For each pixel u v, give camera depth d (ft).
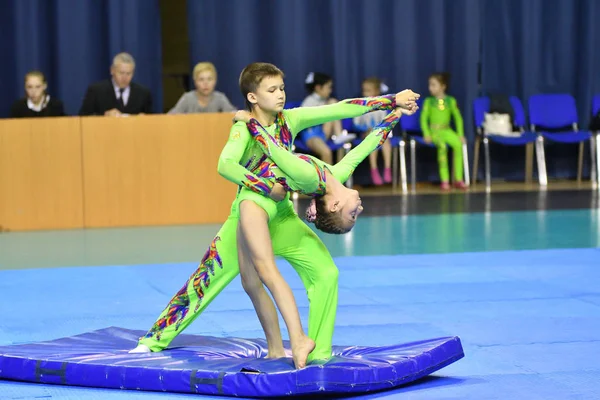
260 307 19.30
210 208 46.01
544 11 62.49
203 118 45.57
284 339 22.95
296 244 18.70
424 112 59.11
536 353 21.02
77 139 45.29
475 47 61.62
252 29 59.67
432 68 61.82
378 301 27.84
